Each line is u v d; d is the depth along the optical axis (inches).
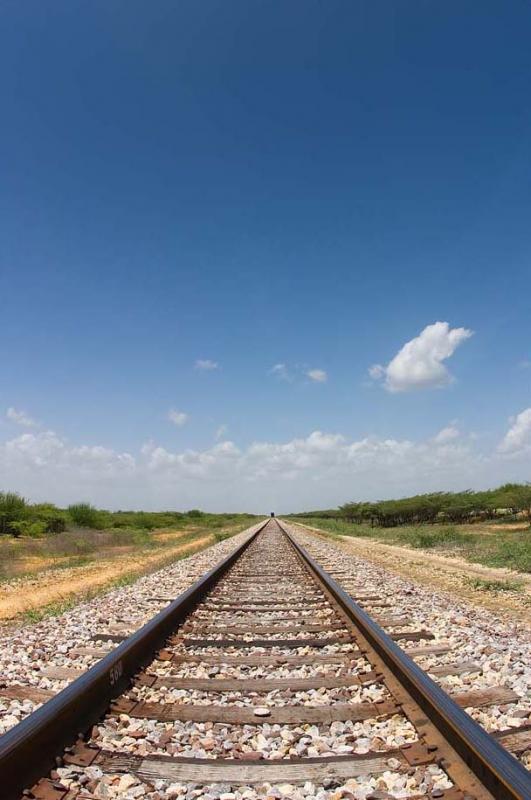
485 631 276.1
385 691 179.3
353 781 123.5
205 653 238.5
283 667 215.0
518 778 102.7
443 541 913.5
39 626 305.3
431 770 125.3
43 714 133.7
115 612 338.6
